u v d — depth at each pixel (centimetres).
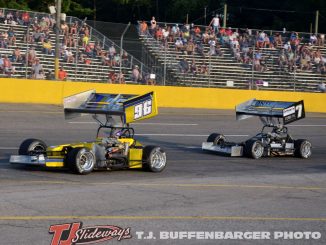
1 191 2491
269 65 8681
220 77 8288
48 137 4575
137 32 8369
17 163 3089
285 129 4159
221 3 14100
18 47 7231
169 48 8244
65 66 7369
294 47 9169
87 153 2975
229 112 7338
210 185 2891
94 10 12975
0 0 10869
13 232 1891
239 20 14462
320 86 8812
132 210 2262
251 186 2922
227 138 5194
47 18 7619
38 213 2142
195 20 13600
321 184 3105
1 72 6881
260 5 14388
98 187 2683
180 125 5841
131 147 3200
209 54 8112
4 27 7312
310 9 14038
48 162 2903
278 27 14050
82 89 7012
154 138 4881
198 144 4656
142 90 7325
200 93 7650
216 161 3766
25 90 6750
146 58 8100
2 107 6216
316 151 4612
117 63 7694
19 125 5144
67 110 3105
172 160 3728
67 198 2411
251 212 2338
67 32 7612
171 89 7488
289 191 2842
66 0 11944
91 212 2200
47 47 7375
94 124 5475
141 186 2767
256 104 4075
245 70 8488
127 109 3027
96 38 7794
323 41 9556
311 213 2377
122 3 13488
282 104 3994
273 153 4062
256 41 8888
